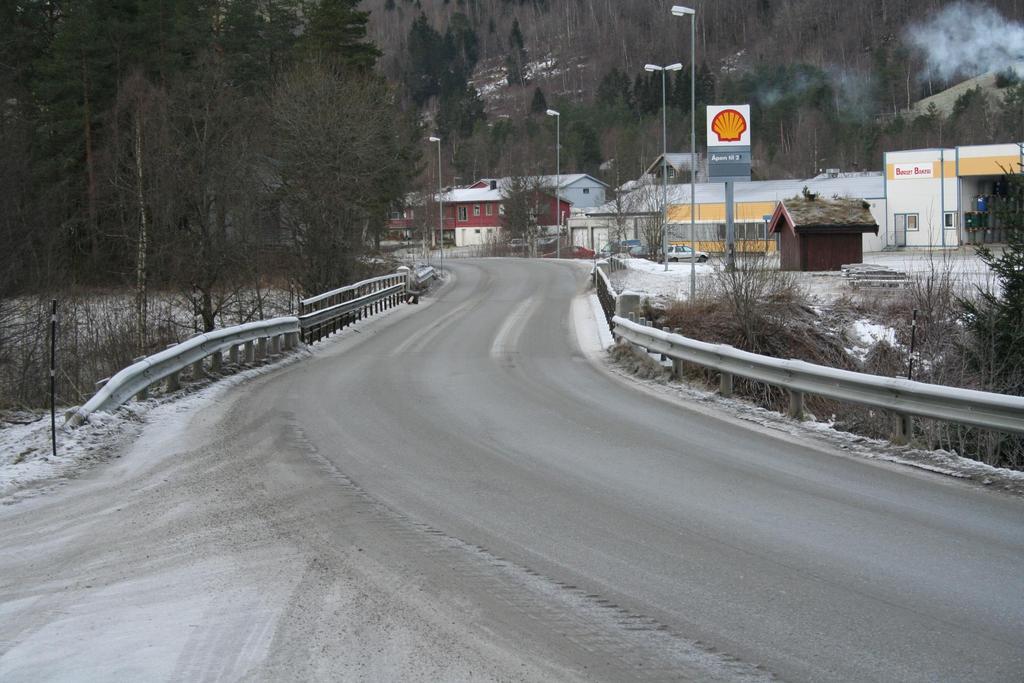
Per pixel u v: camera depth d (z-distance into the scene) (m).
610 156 143.12
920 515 8.81
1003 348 24.31
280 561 7.31
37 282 31.75
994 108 137.50
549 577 6.98
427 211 90.81
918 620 6.15
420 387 17.62
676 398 16.48
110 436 12.36
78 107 44.34
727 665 5.44
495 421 14.02
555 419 14.21
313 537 7.96
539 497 9.45
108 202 42.72
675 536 8.09
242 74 53.03
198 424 13.37
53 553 7.60
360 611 6.24
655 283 41.00
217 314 37.94
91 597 6.58
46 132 44.31
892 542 7.91
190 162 37.03
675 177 100.62
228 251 36.78
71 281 33.94
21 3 46.25
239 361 20.41
